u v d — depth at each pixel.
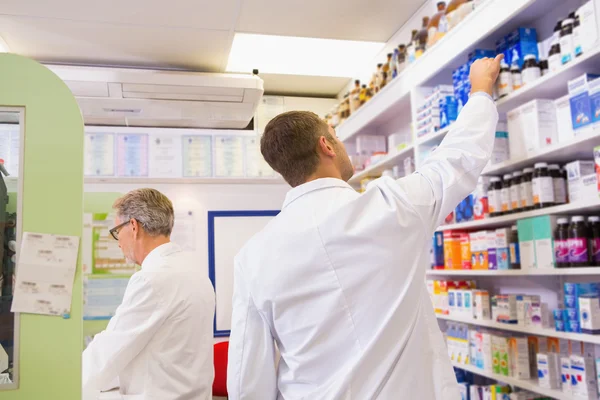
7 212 1.40
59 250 1.40
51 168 1.42
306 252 1.18
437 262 2.96
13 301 1.36
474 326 2.73
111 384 1.99
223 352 3.42
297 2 3.14
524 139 2.22
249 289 1.24
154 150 4.49
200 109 4.00
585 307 1.91
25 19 3.17
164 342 1.87
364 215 1.18
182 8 3.11
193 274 2.04
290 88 4.76
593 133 1.83
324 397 1.15
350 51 3.99
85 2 2.99
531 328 2.18
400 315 1.15
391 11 3.34
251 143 4.67
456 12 2.65
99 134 4.41
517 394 2.36
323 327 1.16
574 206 1.93
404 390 1.13
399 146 3.28
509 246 2.35
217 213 4.61
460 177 1.21
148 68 3.99
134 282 1.92
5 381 1.35
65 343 1.38
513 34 2.35
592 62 1.88
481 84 1.38
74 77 3.41
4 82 1.43
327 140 1.33
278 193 4.76
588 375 1.93
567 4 2.20
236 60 4.07
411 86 3.07
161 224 2.10
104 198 3.64
